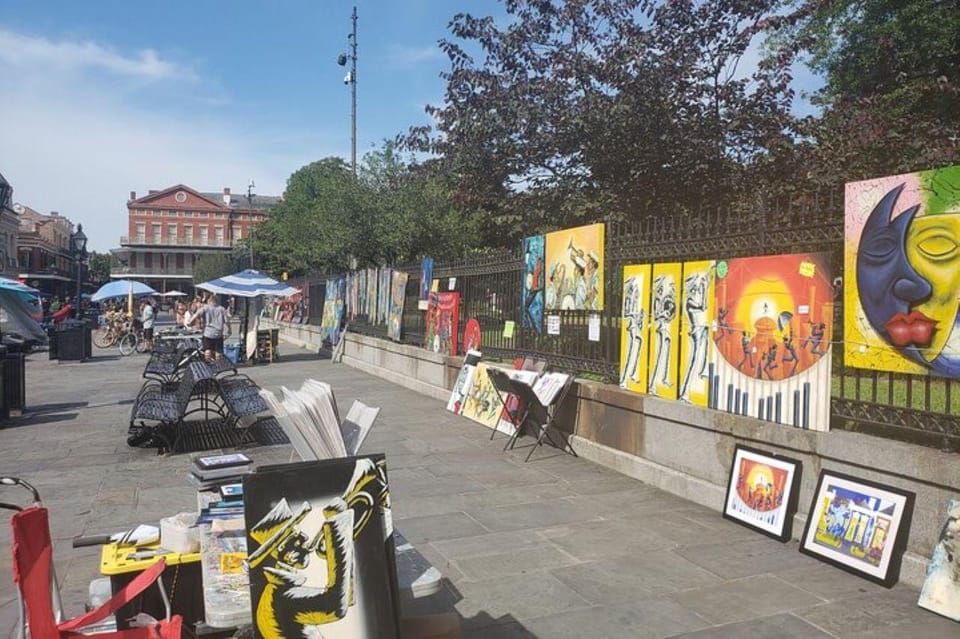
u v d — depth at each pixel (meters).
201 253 91.31
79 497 6.52
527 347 9.49
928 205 4.26
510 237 15.59
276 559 2.57
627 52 12.44
